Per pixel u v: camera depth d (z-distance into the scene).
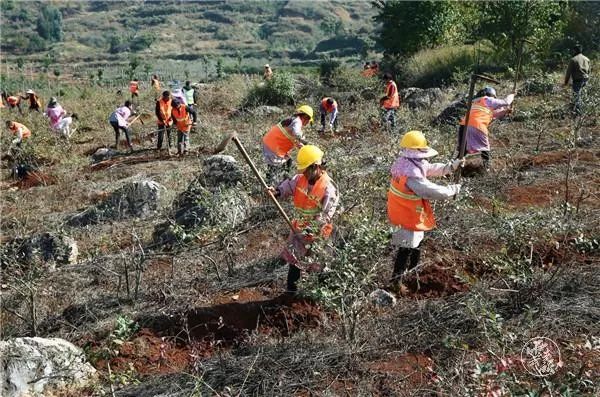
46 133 17.47
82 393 5.04
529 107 12.63
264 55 87.62
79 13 133.12
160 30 113.75
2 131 18.50
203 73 58.75
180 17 123.19
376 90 20.83
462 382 4.01
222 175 9.44
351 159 8.67
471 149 8.71
